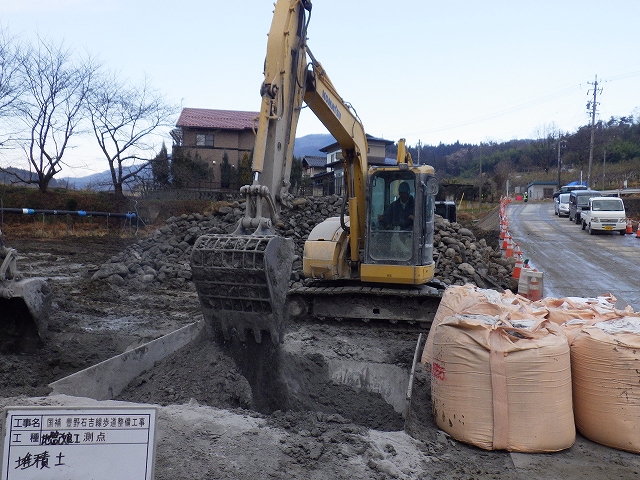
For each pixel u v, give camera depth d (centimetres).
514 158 9388
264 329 575
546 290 1434
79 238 2289
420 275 938
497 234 2334
